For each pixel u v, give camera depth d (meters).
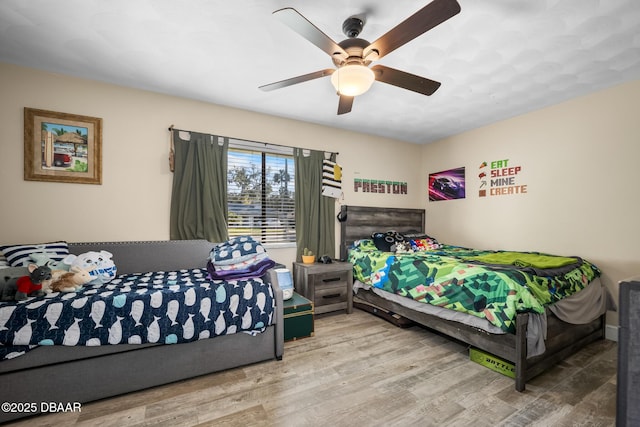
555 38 1.85
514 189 3.24
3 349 1.40
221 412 1.52
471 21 1.69
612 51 1.99
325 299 3.02
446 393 1.71
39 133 2.26
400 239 3.39
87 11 1.63
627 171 2.45
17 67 2.21
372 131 3.82
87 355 1.56
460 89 2.59
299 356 2.16
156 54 2.07
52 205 2.30
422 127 3.65
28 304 1.50
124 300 1.65
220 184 2.88
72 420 1.45
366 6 1.58
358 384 1.79
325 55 2.08
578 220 2.73
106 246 2.36
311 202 3.39
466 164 3.78
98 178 2.45
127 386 1.65
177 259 2.60
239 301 1.94
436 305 2.27
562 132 2.85
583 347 2.32
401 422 1.46
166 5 1.58
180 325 1.74
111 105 2.50
